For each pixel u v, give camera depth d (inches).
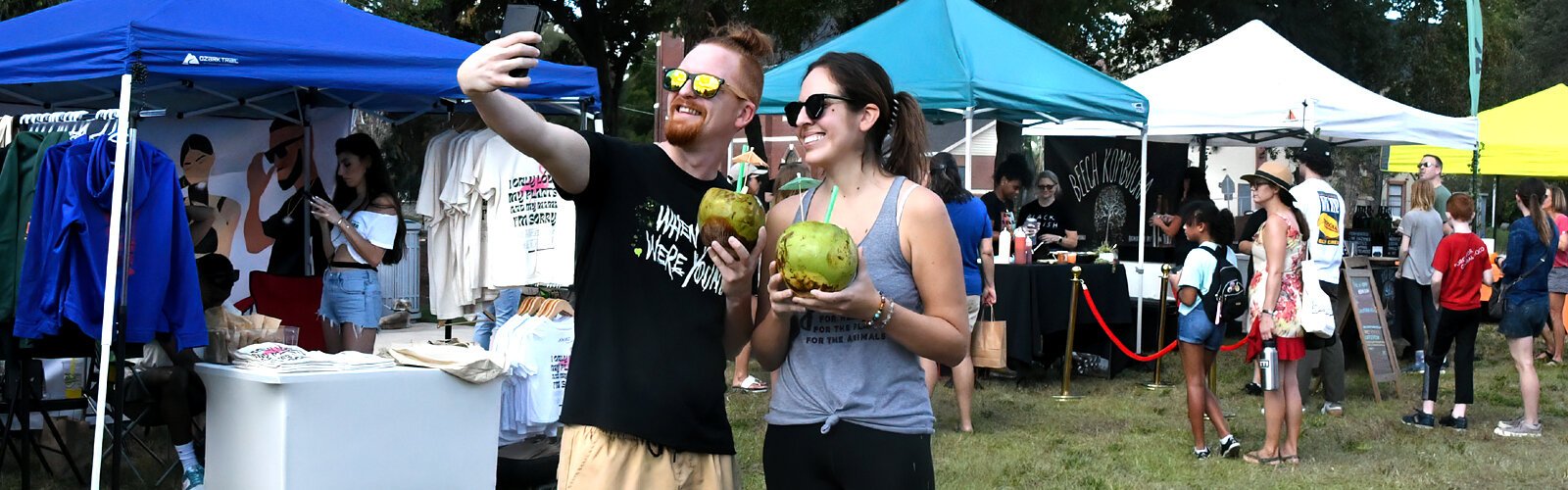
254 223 285.9
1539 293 306.3
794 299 99.4
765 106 359.9
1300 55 449.7
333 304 267.1
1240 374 408.5
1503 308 314.2
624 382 108.8
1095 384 380.8
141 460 248.5
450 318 281.4
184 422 205.9
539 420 231.3
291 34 211.5
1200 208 265.4
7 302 190.4
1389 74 888.9
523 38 93.7
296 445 179.5
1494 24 1033.5
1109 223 489.1
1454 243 307.7
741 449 269.1
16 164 191.5
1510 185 1353.3
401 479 191.5
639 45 923.4
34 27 221.9
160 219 192.5
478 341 307.1
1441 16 927.7
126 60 185.8
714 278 111.8
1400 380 395.5
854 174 110.0
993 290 299.0
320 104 290.2
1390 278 437.1
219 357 201.5
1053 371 404.2
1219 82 426.3
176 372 205.8
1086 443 286.8
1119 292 386.6
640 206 109.7
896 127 113.2
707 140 111.7
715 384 112.1
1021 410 333.7
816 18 666.2
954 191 282.8
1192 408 268.7
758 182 384.2
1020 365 374.3
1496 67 1039.6
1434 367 315.9
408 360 197.3
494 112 96.7
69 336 201.3
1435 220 421.1
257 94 277.7
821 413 108.8
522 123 99.3
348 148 267.0
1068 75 366.6
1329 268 326.3
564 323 236.1
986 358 294.0
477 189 268.2
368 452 187.8
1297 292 260.7
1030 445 283.0
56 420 246.4
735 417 307.1
